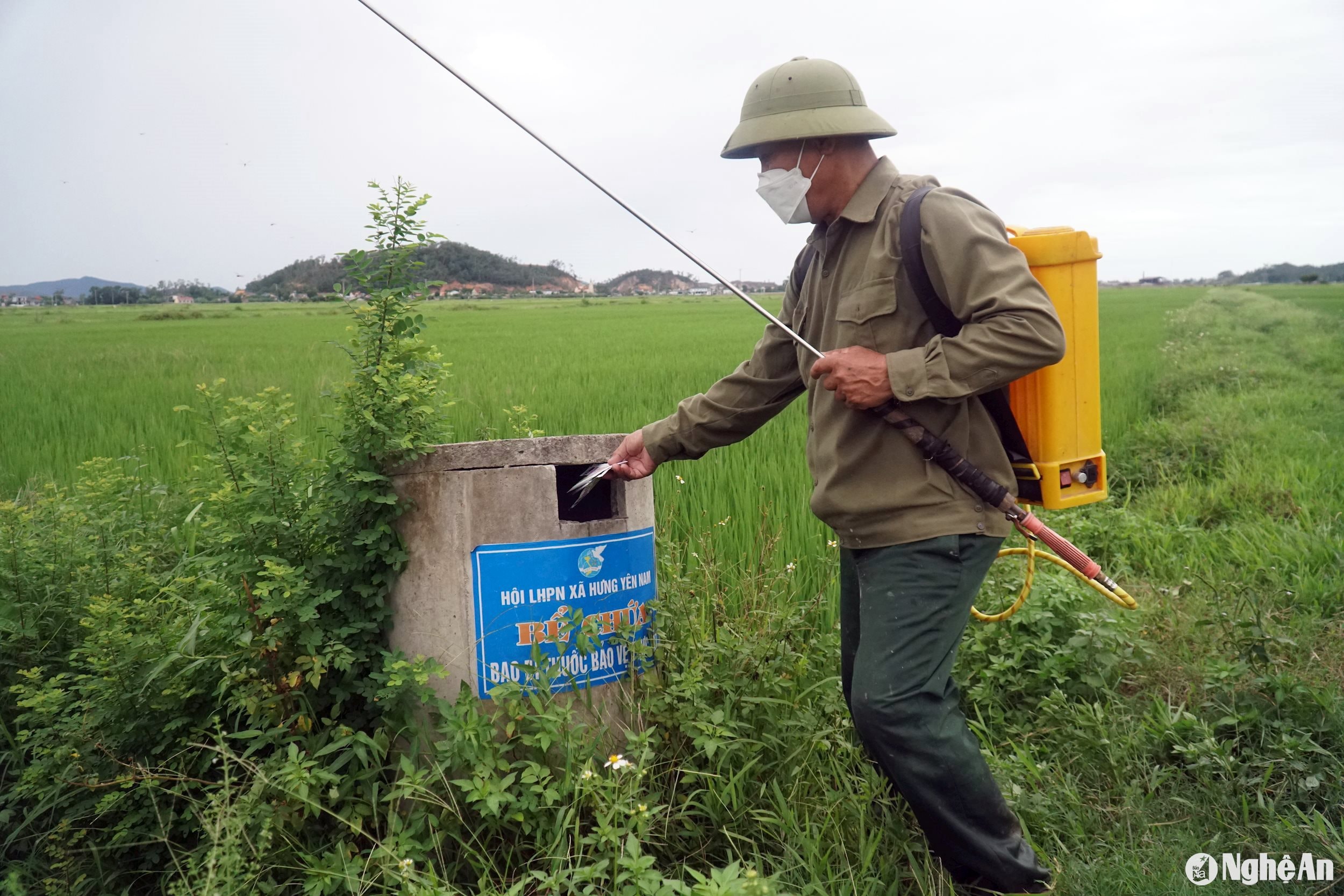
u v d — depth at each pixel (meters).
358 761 2.87
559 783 2.74
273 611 2.79
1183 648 4.20
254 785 2.56
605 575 3.08
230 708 2.90
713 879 2.25
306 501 3.04
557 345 21.00
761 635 3.52
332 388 3.05
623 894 2.35
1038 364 2.51
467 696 2.81
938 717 2.61
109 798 2.80
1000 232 2.61
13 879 2.74
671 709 3.11
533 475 2.96
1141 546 5.75
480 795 2.59
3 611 3.46
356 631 2.96
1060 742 3.58
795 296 3.18
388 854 2.57
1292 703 3.58
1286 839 2.94
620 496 3.17
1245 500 6.82
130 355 18.02
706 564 4.00
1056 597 4.27
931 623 2.62
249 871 2.53
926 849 2.92
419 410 2.95
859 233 2.76
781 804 2.88
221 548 3.07
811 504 2.86
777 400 3.23
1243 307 37.53
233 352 19.03
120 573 3.67
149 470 6.71
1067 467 2.80
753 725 3.21
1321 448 8.39
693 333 26.56
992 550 2.73
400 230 3.04
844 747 3.24
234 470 3.04
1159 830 3.08
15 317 44.94
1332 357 17.48
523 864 2.73
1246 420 9.97
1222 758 3.32
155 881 2.92
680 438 3.18
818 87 2.72
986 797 2.65
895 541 2.66
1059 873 2.83
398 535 3.01
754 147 2.85
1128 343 22.48
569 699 2.99
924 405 2.64
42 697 2.97
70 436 8.40
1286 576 5.02
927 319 2.68
